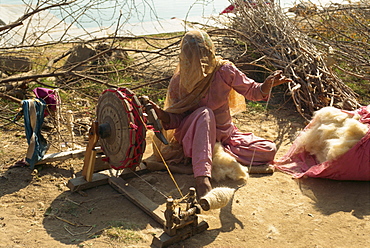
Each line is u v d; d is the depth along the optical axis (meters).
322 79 6.12
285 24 7.21
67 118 4.80
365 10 8.09
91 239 3.13
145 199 3.58
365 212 3.48
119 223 3.33
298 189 3.89
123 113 3.57
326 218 3.41
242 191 3.85
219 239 3.14
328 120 4.24
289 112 6.13
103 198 3.74
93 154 3.82
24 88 6.37
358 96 6.23
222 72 4.01
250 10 7.68
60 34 10.12
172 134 4.30
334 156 3.83
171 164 4.26
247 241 3.12
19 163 4.37
